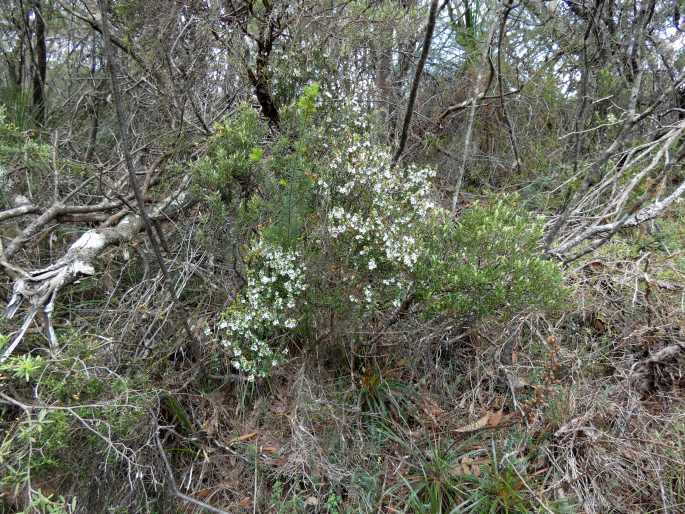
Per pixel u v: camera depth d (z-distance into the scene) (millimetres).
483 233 2373
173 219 3125
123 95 3801
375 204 2398
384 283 2482
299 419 2576
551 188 4578
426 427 2707
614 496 2398
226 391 2762
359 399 2707
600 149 4543
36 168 3180
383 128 3791
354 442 2566
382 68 4582
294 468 2447
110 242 2562
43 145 3059
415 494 2334
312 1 3355
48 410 1745
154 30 3146
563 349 3074
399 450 2602
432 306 2414
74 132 4148
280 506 2318
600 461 2486
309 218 2502
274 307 2420
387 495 2391
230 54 3398
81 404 1903
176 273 2938
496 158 5004
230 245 2568
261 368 2584
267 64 3355
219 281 2832
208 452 2510
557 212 4266
